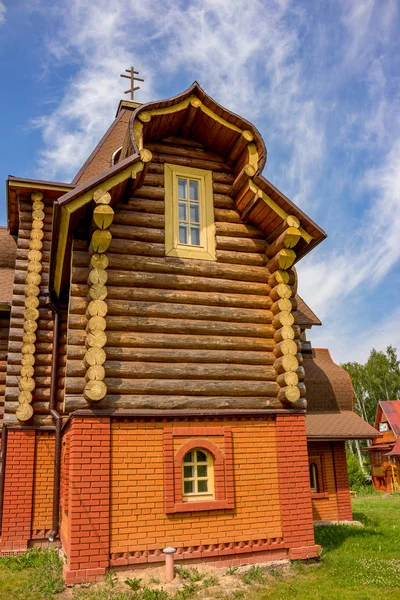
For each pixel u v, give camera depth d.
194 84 9.04
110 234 8.16
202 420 8.26
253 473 8.34
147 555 7.37
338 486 14.73
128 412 7.74
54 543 10.08
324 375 16.30
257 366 8.96
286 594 6.79
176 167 9.69
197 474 8.15
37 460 10.61
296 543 8.19
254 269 9.55
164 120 9.19
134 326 8.34
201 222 9.59
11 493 10.27
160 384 8.16
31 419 10.73
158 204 9.25
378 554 8.92
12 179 11.74
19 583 7.62
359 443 55.09
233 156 9.89
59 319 11.25
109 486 7.42
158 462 7.80
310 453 14.82
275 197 9.14
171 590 6.80
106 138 14.02
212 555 7.69
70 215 7.94
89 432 7.52
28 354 10.99
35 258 11.62
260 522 8.14
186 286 8.95
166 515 7.63
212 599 6.62
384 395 55.12
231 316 9.03
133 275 8.59
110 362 8.02
